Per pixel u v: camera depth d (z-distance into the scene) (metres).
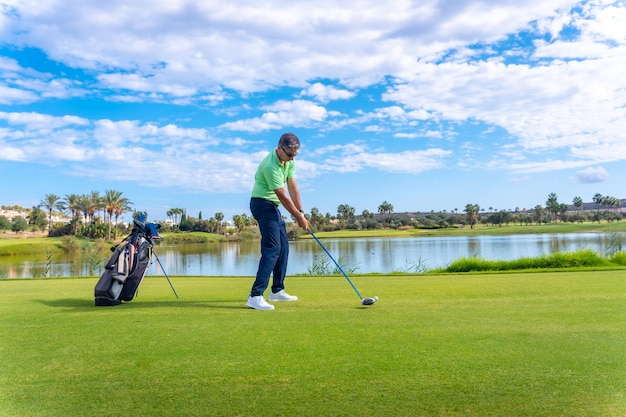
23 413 1.89
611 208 171.38
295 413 1.88
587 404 1.94
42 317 3.93
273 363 2.51
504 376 2.28
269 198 4.73
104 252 52.81
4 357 2.68
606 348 2.76
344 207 134.50
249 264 30.53
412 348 2.79
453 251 38.94
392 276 8.34
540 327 3.36
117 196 83.56
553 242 51.97
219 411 1.90
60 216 108.25
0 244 58.00
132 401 2.01
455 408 1.91
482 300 4.73
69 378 2.30
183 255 44.47
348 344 2.90
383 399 2.01
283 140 4.64
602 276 7.12
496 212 155.38
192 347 2.86
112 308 4.45
